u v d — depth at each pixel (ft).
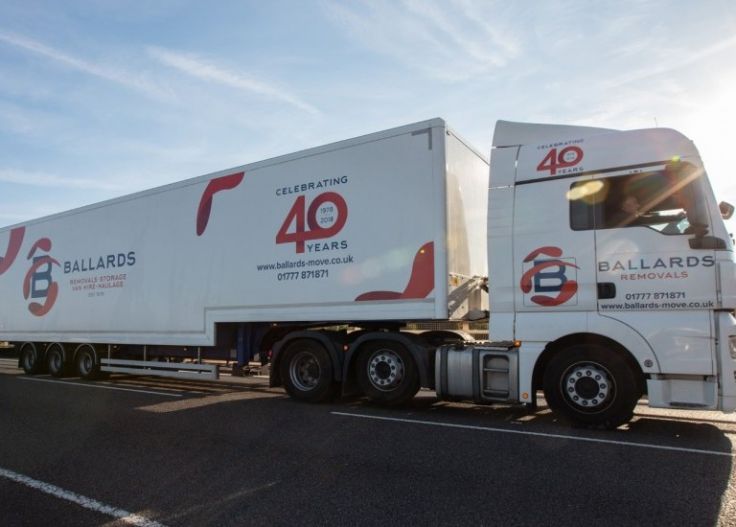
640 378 20.36
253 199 29.99
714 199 19.65
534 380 21.72
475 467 16.01
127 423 23.31
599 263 20.70
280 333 30.25
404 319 24.64
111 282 37.22
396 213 25.07
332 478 15.30
